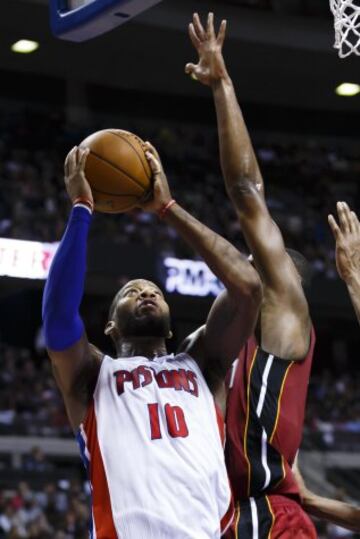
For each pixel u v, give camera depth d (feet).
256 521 10.53
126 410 9.82
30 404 62.03
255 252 11.45
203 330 10.64
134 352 10.55
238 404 11.04
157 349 10.59
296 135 84.53
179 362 10.33
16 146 73.92
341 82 69.56
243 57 64.39
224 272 10.02
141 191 10.36
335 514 12.17
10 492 50.65
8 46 62.59
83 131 77.25
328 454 62.59
